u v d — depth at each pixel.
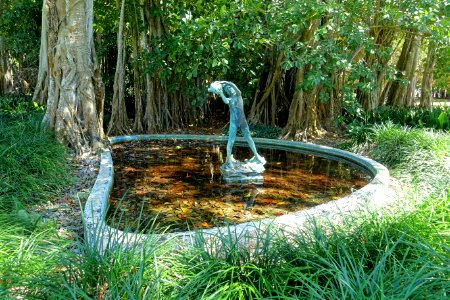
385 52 9.27
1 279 2.25
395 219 3.09
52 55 7.24
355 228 3.07
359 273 2.24
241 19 8.55
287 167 7.06
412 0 8.14
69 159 6.74
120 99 10.85
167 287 2.33
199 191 5.47
